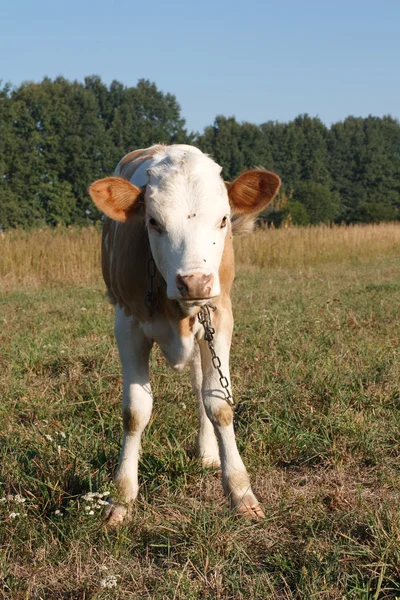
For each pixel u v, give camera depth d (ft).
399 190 261.03
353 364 20.36
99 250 52.85
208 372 13.29
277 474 14.23
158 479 13.76
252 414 16.97
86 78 191.62
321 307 30.91
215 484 13.98
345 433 15.65
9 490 13.21
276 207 138.10
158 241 11.76
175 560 10.96
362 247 73.10
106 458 14.28
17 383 20.03
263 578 10.25
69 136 151.94
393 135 283.79
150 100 190.90
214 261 11.48
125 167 15.98
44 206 149.69
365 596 9.57
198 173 11.94
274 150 243.19
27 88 155.12
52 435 15.65
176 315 12.64
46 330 26.78
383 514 11.64
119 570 10.61
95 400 17.85
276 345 22.85
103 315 30.07
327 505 12.75
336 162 258.98
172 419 16.48
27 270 50.31
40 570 10.75
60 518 11.82
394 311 30.32
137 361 13.53
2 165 141.08
